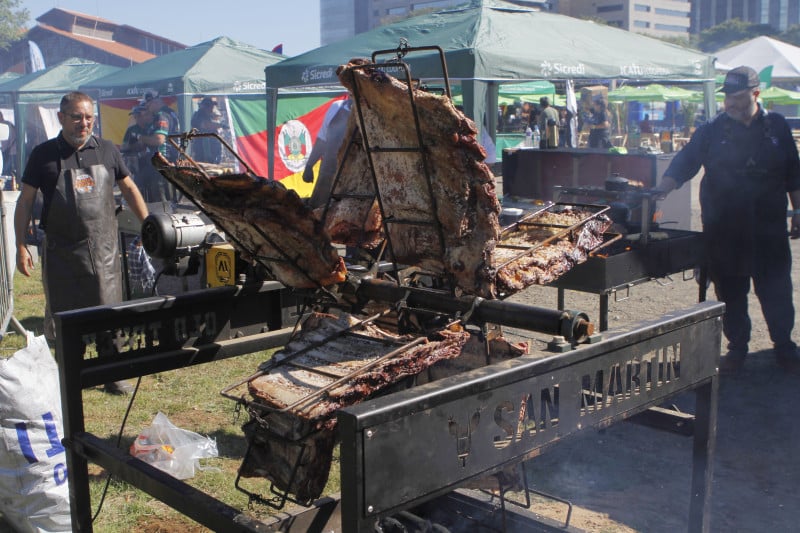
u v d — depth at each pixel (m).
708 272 5.21
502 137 20.97
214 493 3.60
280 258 2.51
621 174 6.15
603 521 3.36
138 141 9.20
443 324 2.54
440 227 2.28
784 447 4.12
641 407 2.24
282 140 12.11
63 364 2.51
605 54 9.84
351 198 2.78
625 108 27.70
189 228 3.89
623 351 2.14
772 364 5.50
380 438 1.56
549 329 2.09
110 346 2.63
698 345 2.45
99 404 4.88
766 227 5.07
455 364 2.30
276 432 2.07
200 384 5.27
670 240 4.64
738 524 3.32
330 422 1.90
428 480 1.68
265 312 3.10
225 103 13.00
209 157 12.62
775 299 5.23
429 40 8.93
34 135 17.39
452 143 2.09
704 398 2.59
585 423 2.06
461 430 1.74
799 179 5.01
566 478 3.83
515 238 2.86
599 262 4.10
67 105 4.77
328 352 2.22
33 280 9.12
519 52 8.63
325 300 2.61
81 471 2.58
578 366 2.01
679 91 27.11
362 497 1.55
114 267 5.02
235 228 2.51
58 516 3.18
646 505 3.52
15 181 15.49
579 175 6.49
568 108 15.05
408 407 1.60
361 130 2.39
